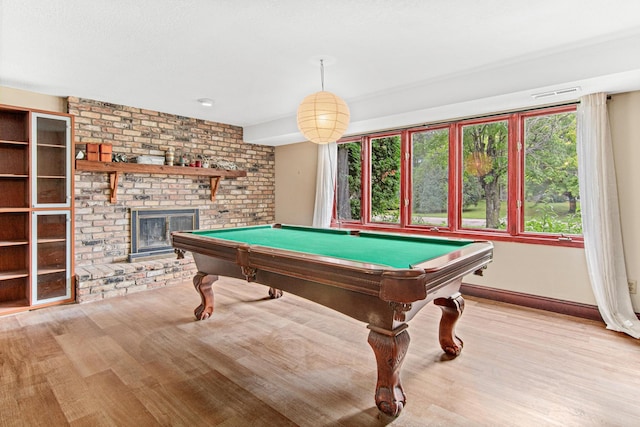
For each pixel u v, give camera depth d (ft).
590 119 10.07
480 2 6.82
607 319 9.86
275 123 17.07
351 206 17.13
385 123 14.15
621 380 7.00
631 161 9.84
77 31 7.94
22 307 11.04
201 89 12.39
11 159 11.68
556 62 9.26
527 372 7.32
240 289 13.84
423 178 14.53
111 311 11.18
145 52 9.14
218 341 8.91
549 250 11.29
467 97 10.87
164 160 15.48
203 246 8.83
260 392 6.63
